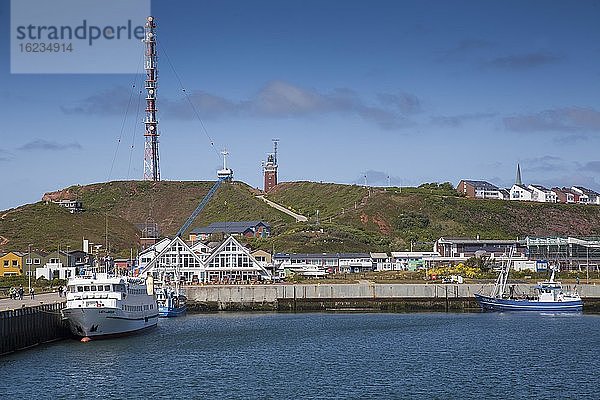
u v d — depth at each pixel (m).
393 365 84.81
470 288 157.62
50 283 156.50
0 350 86.50
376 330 117.06
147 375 79.00
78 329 101.38
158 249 187.25
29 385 73.50
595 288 154.88
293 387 73.31
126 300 107.50
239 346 99.56
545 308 145.00
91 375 78.69
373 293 157.50
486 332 113.19
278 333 113.94
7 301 112.12
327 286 158.12
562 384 74.25
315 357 90.50
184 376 78.62
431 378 77.31
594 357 89.19
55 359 87.31
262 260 195.75
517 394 70.12
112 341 103.00
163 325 126.62
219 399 68.69
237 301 157.50
